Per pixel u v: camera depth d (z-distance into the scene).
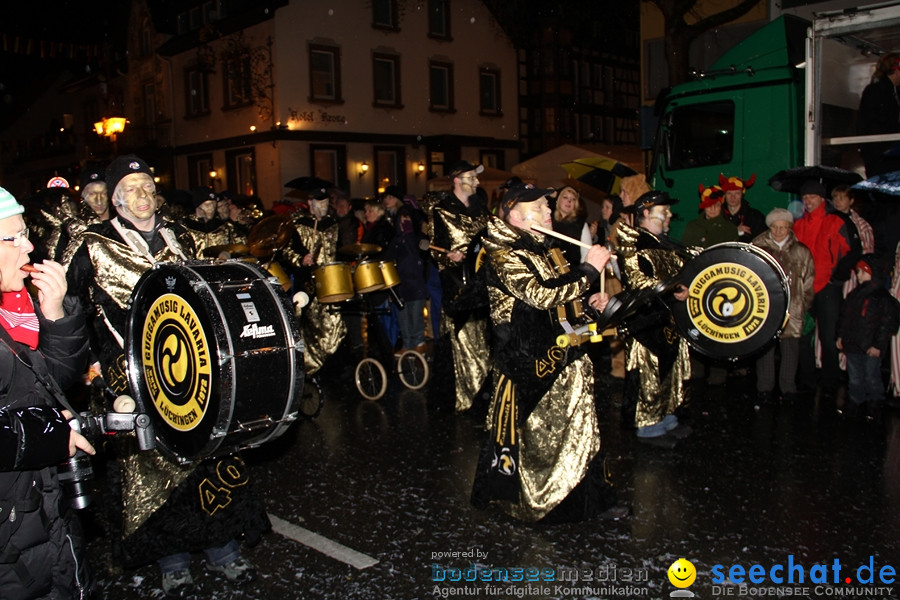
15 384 2.34
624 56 31.59
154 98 27.47
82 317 2.56
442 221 6.31
